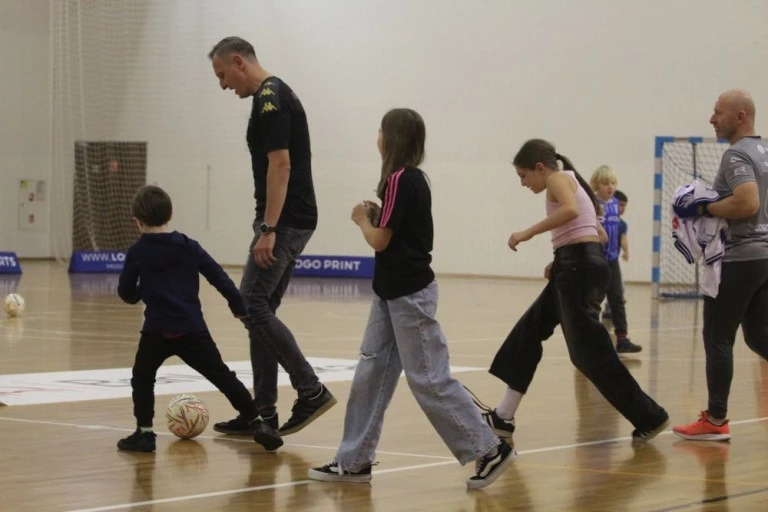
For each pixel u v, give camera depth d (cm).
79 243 3712
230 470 722
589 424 938
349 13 3469
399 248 660
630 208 3117
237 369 1263
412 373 667
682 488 687
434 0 3353
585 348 845
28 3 3675
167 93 3669
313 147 3525
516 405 875
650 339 1719
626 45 3100
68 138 3719
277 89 815
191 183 3666
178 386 1102
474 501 649
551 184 843
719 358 861
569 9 3169
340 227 3506
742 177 830
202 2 3631
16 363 1270
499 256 3300
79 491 647
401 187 654
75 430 855
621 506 636
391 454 789
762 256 845
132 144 3703
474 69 3306
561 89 3188
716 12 2986
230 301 795
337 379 1182
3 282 2788
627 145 3111
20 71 3669
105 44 3697
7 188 3656
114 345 1466
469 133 3319
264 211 836
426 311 662
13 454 758
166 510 605
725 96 859
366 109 3459
